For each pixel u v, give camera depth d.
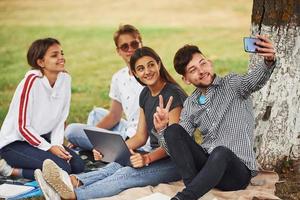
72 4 21.59
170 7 20.89
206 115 5.62
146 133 6.20
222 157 5.20
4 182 6.26
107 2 21.73
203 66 5.52
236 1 20.88
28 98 6.23
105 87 12.85
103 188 5.65
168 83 5.96
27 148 6.30
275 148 6.52
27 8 21.23
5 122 6.39
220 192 5.51
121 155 5.96
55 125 6.55
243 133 5.57
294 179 6.39
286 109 6.47
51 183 5.41
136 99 6.83
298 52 6.40
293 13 6.37
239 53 15.59
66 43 17.20
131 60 5.89
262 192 5.49
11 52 16.33
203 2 21.05
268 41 5.32
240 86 5.54
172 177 5.83
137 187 5.73
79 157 6.50
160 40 17.22
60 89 6.48
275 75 6.47
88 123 7.49
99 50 16.53
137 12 20.44
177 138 5.30
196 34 17.83
